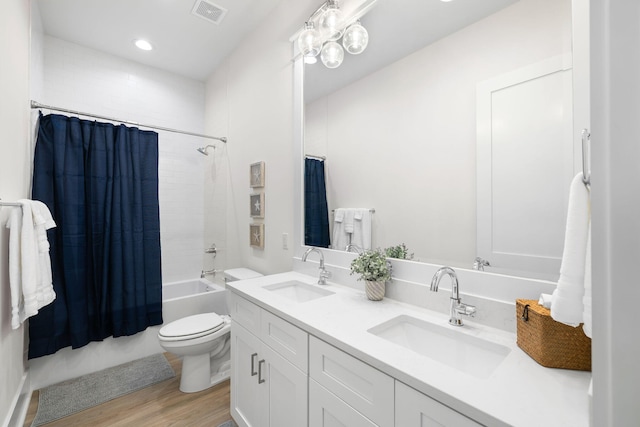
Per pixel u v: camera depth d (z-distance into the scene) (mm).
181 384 2049
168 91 3359
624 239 320
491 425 621
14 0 1635
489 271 1148
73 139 2342
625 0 315
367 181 1621
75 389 2064
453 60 1254
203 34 2678
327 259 1851
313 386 1101
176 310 2764
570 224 711
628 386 317
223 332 2104
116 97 3029
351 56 1695
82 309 2281
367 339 977
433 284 1080
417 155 1391
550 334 809
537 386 725
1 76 1443
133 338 2535
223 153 3127
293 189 2133
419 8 1371
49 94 2660
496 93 1125
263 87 2461
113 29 2604
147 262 2689
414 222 1402
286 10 2189
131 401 1930
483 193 1168
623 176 319
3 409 1485
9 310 1550
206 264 3439
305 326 1125
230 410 1827
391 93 1495
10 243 1417
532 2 1032
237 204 2848
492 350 974
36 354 2035
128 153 2635
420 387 741
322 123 1893
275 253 2316
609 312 329
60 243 2248
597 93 333
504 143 1107
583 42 917
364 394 900
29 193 2154
